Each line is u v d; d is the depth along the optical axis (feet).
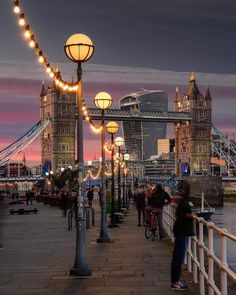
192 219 41.93
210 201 400.47
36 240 82.74
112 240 76.69
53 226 112.78
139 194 109.29
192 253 48.32
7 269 52.90
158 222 79.87
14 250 69.46
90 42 50.52
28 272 50.90
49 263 56.85
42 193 361.51
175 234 41.83
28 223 123.13
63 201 148.56
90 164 307.17
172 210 74.74
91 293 40.70
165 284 43.88
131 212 169.99
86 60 51.16
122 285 43.75
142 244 73.87
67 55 51.13
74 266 49.06
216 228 32.22
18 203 260.01
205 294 39.68
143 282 44.96
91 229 99.60
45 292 41.37
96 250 67.41
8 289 42.65
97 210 178.29
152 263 55.77
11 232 98.48
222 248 30.53
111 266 53.93
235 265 66.64
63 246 73.61
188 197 42.34
